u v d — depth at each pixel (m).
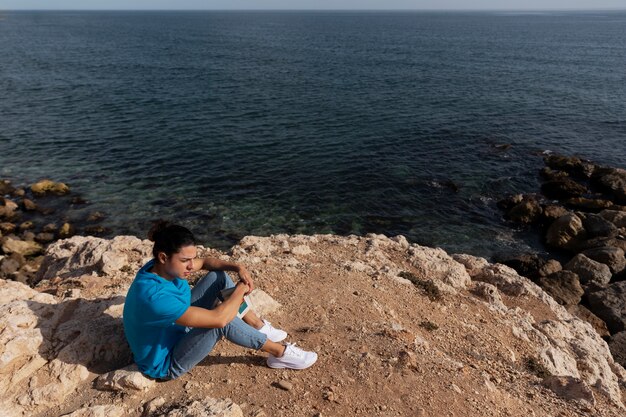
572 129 38.28
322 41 123.44
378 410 5.46
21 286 7.47
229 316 5.03
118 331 6.09
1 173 28.03
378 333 7.22
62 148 32.16
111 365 5.75
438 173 29.48
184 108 43.94
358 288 9.24
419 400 5.75
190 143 33.91
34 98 45.41
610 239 21.16
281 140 35.06
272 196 26.33
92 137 34.47
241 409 5.14
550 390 7.39
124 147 32.72
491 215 24.83
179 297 4.82
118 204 24.94
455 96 50.16
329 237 13.90
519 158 32.09
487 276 12.81
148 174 28.58
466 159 31.81
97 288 8.41
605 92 51.91
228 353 6.13
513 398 6.66
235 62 76.75
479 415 5.77
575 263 19.09
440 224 23.92
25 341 5.59
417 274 11.77
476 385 6.49
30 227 22.69
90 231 22.42
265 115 41.94
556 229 22.16
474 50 98.50
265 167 30.00
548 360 8.80
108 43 109.44
